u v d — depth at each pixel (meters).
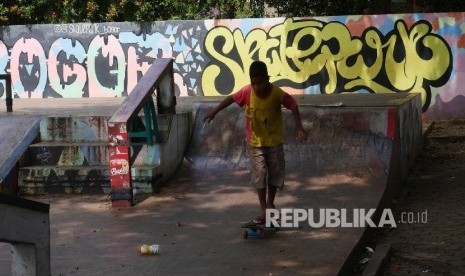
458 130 12.45
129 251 5.57
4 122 8.54
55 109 10.28
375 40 13.62
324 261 5.18
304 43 13.97
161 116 7.95
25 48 15.34
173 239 5.91
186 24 14.52
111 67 14.98
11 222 3.24
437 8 15.86
